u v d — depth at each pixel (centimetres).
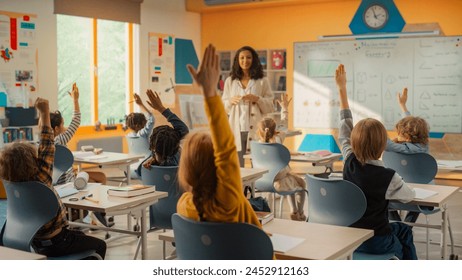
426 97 912
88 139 898
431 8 898
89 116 941
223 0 1020
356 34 957
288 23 1014
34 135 788
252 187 488
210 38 1090
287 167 562
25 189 303
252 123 614
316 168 961
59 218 316
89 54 932
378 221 311
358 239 250
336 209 323
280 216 599
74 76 910
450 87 895
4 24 775
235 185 206
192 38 1078
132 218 612
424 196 352
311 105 1006
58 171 491
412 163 445
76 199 351
